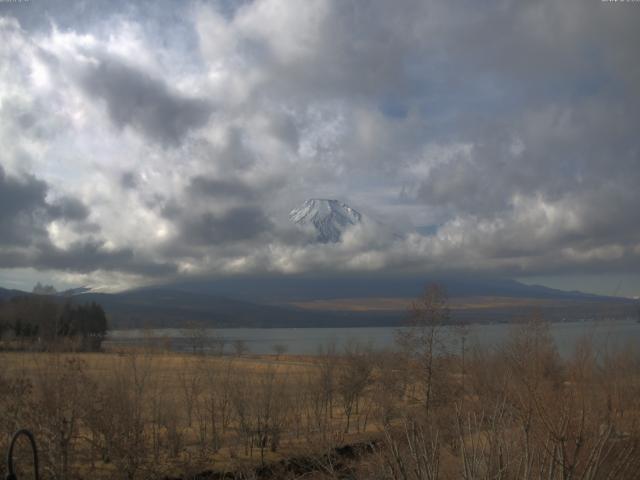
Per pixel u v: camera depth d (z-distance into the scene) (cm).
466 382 2278
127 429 2506
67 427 2378
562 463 923
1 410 2178
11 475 809
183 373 3978
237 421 3566
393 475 1041
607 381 1189
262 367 5219
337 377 4406
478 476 1003
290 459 1994
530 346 1736
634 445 1002
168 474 2677
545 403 1011
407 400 3356
